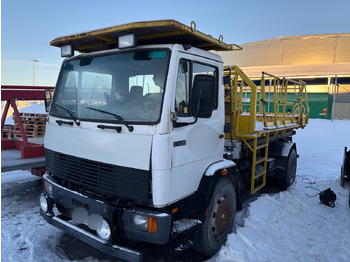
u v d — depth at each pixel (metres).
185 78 2.98
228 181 3.73
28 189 5.91
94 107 3.13
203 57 3.25
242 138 4.73
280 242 3.96
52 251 3.58
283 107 6.27
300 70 31.06
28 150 5.30
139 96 2.86
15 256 3.41
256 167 5.25
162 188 2.62
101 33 3.06
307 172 8.23
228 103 4.59
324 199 5.41
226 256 3.38
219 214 3.57
